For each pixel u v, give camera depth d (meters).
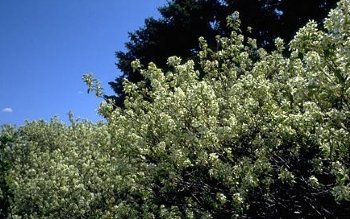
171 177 8.09
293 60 7.66
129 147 8.93
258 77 7.84
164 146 7.98
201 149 7.96
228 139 7.84
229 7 23.75
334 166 6.11
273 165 7.60
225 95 9.32
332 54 5.09
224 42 10.27
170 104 8.29
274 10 23.70
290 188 7.67
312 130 7.12
